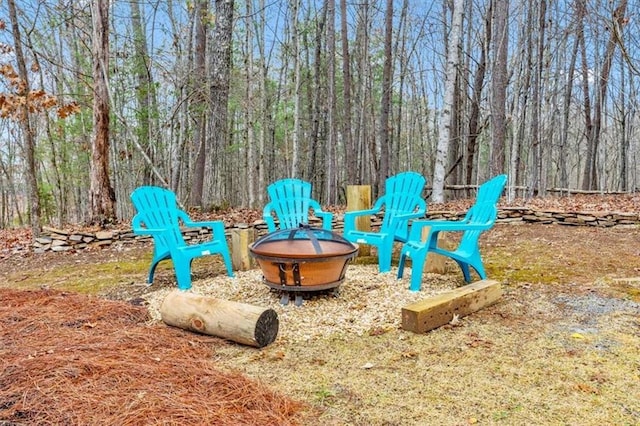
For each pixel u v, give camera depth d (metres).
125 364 2.12
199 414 1.70
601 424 1.65
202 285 3.74
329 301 3.20
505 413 1.73
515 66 9.89
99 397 1.81
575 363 2.15
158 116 8.97
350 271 4.09
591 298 3.17
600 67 12.94
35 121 8.84
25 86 5.50
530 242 5.21
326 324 2.78
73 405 1.75
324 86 14.39
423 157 16.92
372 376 2.07
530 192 9.93
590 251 4.63
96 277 4.21
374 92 14.73
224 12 8.18
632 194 10.64
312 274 3.06
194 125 9.00
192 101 8.08
